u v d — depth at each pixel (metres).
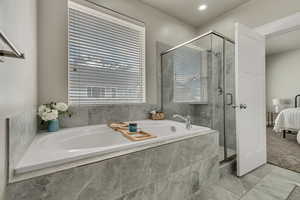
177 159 1.27
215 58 2.15
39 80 1.58
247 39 1.85
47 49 1.64
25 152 0.93
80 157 0.88
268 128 4.60
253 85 1.93
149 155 1.09
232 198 1.37
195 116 2.29
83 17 1.92
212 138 1.59
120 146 1.03
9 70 0.73
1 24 0.65
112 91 2.14
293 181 1.62
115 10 2.11
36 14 1.54
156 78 2.55
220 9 2.53
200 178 1.46
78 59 1.87
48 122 1.53
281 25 1.94
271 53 5.09
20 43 0.96
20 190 0.67
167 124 2.18
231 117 2.02
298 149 2.63
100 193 0.88
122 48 2.24
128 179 0.99
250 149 1.85
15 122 0.77
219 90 2.12
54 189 0.75
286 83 4.87
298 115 3.15
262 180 1.65
